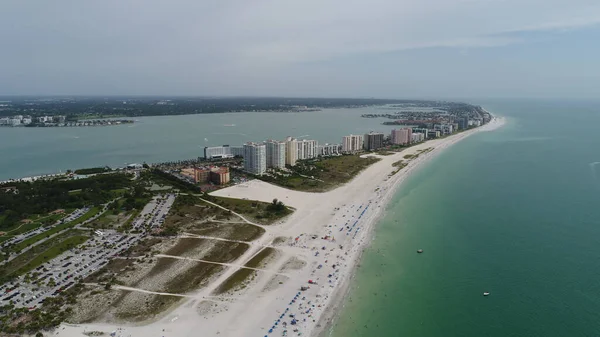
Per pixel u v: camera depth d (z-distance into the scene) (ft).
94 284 554.46
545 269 573.74
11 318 474.49
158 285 552.41
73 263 617.62
